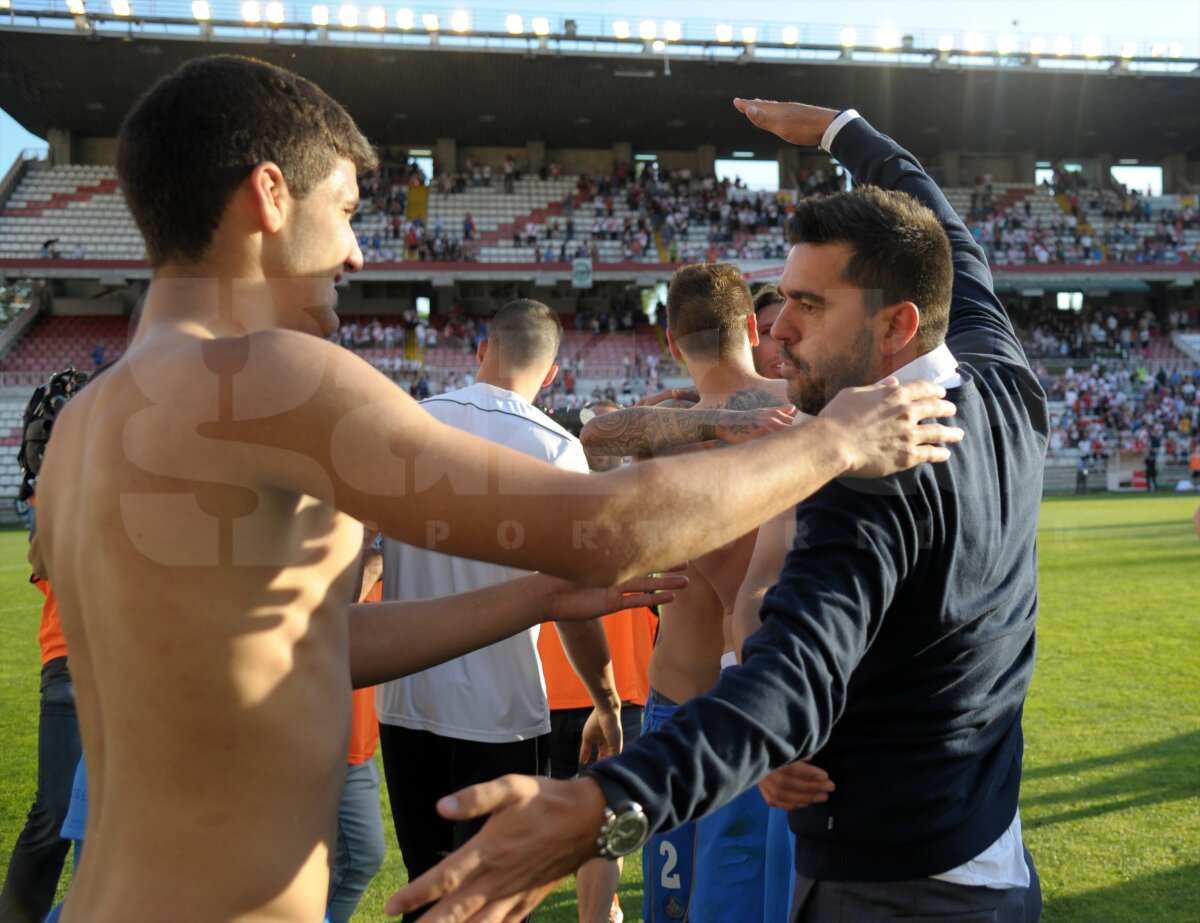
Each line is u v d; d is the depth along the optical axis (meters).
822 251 1.79
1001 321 2.31
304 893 1.41
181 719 1.33
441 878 1.23
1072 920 3.30
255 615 1.35
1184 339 36.00
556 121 36.47
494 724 2.96
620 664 4.02
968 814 1.71
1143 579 11.23
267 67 1.52
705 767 1.32
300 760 1.40
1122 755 4.97
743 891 2.63
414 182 37.16
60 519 1.48
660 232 36.50
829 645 1.43
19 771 5.20
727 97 34.75
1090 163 41.69
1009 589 1.77
